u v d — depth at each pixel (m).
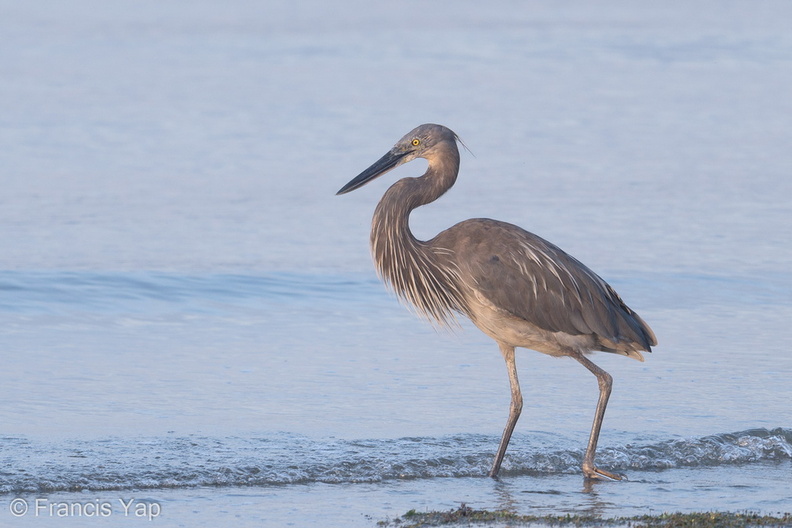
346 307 16.77
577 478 9.91
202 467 9.59
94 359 13.66
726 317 16.27
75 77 48.16
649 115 41.00
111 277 17.95
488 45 62.00
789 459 10.62
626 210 24.77
